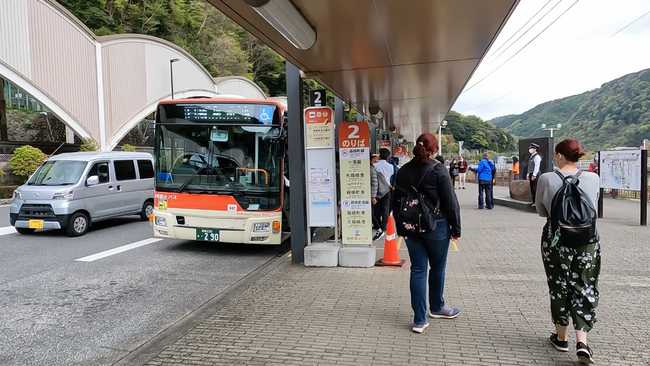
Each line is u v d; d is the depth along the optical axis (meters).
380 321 4.86
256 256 8.99
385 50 6.61
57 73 25.22
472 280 6.41
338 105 11.93
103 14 44.94
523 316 4.94
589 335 4.36
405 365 3.81
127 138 38.97
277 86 71.25
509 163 32.62
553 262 3.89
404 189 4.49
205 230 8.91
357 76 8.28
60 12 25.33
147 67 32.19
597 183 3.85
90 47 27.45
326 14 5.11
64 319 5.45
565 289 3.86
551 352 4.03
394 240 7.46
